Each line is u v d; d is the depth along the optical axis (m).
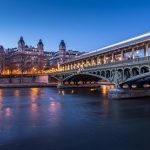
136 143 25.95
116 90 65.00
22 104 59.72
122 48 70.50
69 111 47.62
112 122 36.41
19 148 24.55
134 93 66.06
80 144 25.66
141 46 64.81
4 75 174.38
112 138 27.84
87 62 112.69
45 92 103.69
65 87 134.88
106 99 67.56
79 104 58.91
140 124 34.97
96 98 73.06
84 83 144.75
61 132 30.48
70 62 137.12
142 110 46.66
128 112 44.81
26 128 32.62
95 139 27.38
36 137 28.27
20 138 27.89
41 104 59.72
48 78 166.38
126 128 32.62
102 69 72.69
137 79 58.28
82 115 42.66
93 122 36.59
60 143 25.97
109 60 99.25
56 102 64.25
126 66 59.91
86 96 81.50
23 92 103.69
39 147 24.78
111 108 49.97
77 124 35.16
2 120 38.31
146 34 60.72
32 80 179.62
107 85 149.50
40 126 33.91
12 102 64.25
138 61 55.12
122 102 58.41
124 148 24.42
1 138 27.97
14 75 177.75
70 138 27.80
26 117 40.91
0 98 75.50
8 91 110.31
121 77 63.00
